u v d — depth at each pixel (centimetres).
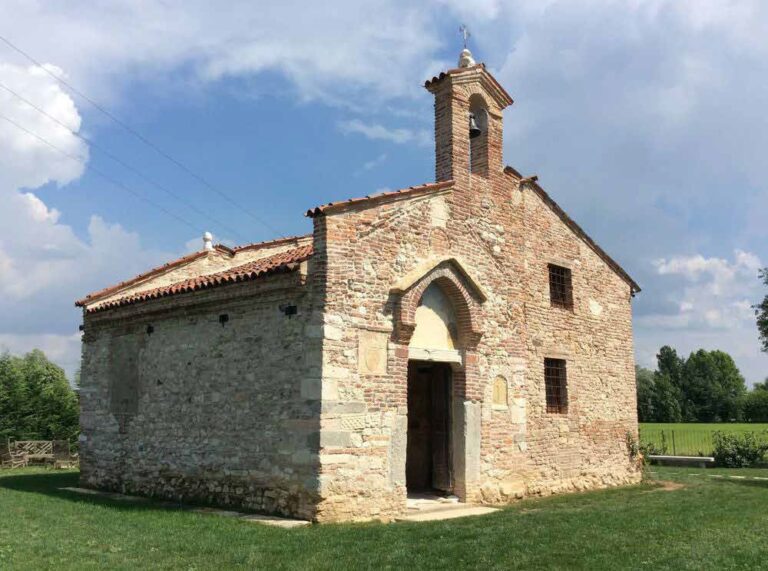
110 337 1820
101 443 1794
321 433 1221
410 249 1442
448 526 1188
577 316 1989
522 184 1834
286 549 985
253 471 1338
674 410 7519
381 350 1349
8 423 3491
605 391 2050
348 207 1326
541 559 945
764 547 1046
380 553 969
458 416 1534
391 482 1323
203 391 1486
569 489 1844
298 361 1281
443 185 1542
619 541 1069
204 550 978
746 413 7625
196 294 1516
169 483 1541
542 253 1891
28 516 1284
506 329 1670
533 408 1777
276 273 1307
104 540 1048
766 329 3512
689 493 1805
